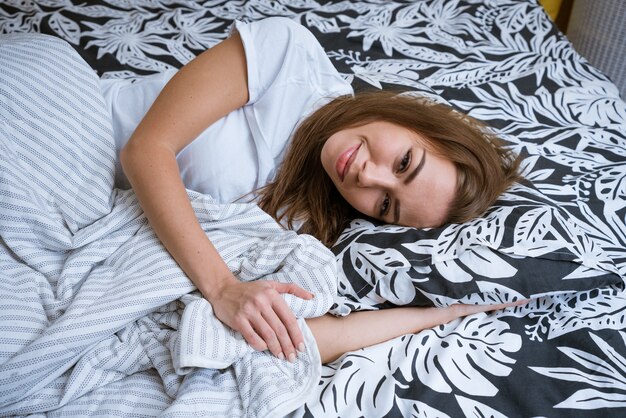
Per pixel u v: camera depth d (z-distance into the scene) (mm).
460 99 1465
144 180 923
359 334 917
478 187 1016
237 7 1827
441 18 1821
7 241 870
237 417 775
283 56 1113
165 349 837
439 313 960
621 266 1048
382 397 827
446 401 833
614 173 1246
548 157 1288
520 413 830
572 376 883
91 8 1754
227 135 1082
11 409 763
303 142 1110
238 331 836
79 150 977
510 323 971
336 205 1142
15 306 798
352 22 1756
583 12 2076
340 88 1185
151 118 988
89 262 890
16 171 891
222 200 1097
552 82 1556
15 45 1034
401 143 1012
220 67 1061
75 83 1027
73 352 791
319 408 805
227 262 928
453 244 940
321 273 910
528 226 944
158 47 1563
